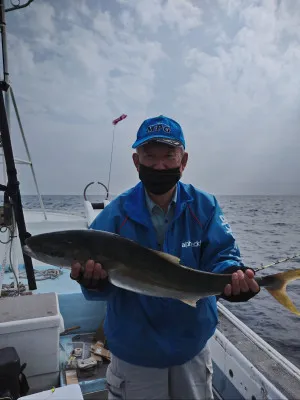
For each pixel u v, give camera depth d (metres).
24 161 4.82
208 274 1.82
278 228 17.97
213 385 2.94
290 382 2.24
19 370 2.45
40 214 8.23
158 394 1.95
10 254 3.98
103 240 1.85
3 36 3.61
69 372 3.00
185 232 1.97
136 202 2.03
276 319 5.93
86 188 5.80
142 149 1.94
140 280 1.86
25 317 2.77
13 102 4.19
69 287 4.46
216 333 2.92
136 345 1.91
